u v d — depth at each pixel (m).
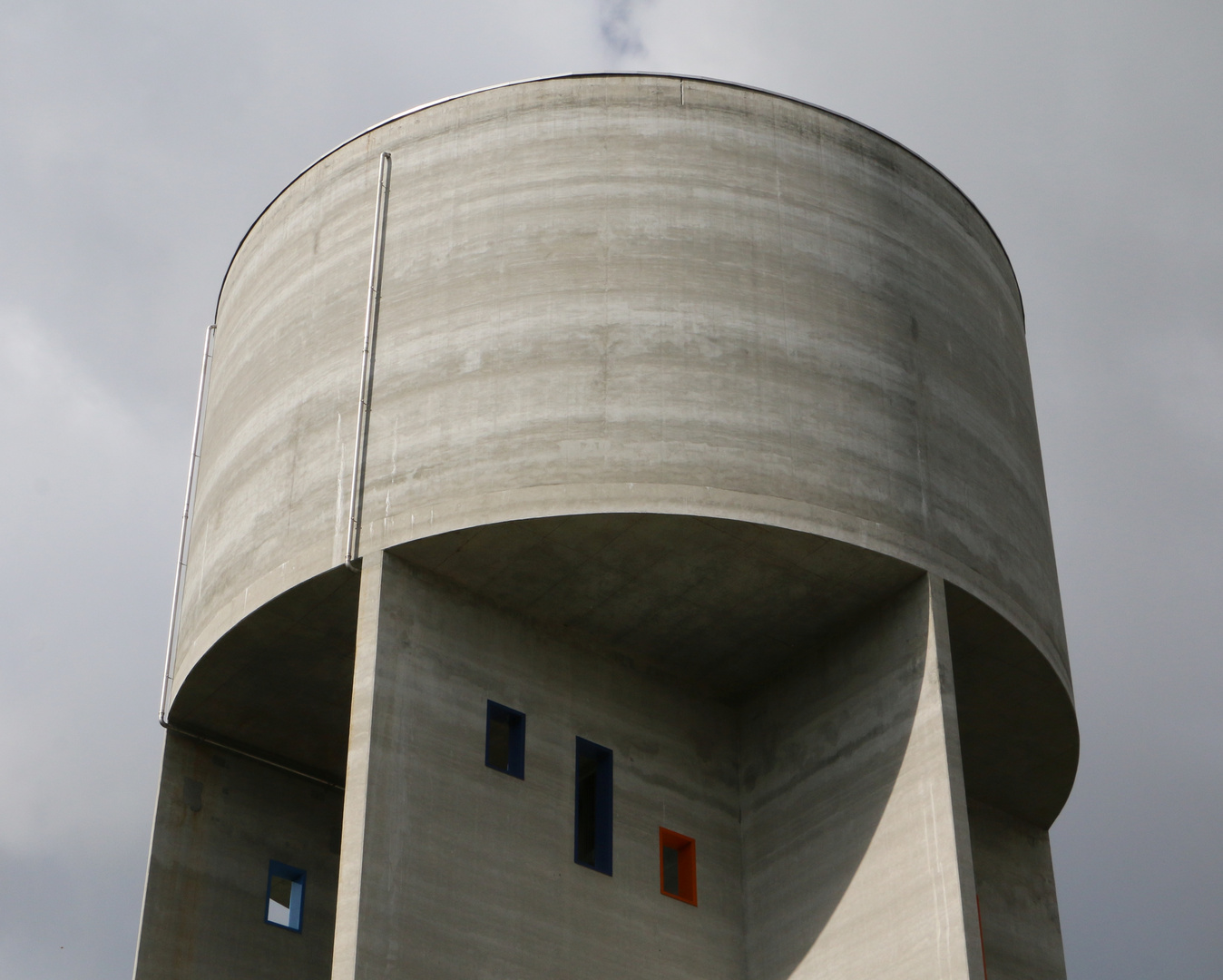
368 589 21.52
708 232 23.16
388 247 23.77
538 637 23.12
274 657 23.50
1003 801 27.22
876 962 21.31
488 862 21.08
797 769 23.61
